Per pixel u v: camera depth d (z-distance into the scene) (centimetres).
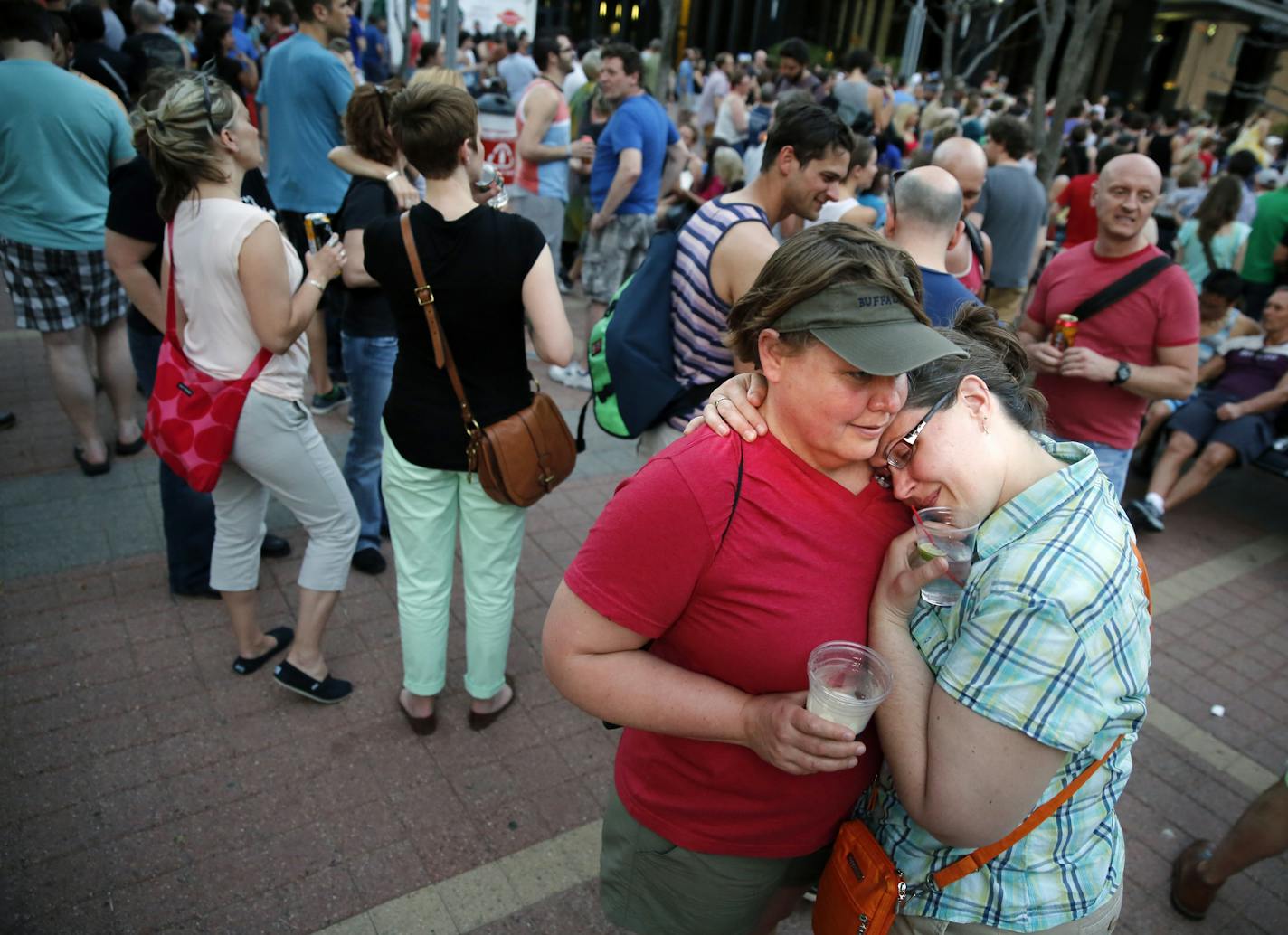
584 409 279
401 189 314
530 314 230
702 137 1081
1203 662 374
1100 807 139
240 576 278
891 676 125
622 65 518
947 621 131
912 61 1122
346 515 272
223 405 241
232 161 232
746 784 142
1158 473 492
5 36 353
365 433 346
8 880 218
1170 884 258
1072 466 130
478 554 257
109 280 382
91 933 207
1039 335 358
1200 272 654
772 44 2116
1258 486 571
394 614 335
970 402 126
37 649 294
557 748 280
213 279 232
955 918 138
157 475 404
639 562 128
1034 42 2342
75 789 245
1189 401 498
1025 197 488
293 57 458
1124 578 122
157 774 253
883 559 136
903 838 144
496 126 630
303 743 270
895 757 129
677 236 258
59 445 422
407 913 222
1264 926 249
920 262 257
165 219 239
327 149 475
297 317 243
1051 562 118
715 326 248
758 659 131
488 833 247
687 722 131
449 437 236
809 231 122
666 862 155
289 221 490
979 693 118
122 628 309
